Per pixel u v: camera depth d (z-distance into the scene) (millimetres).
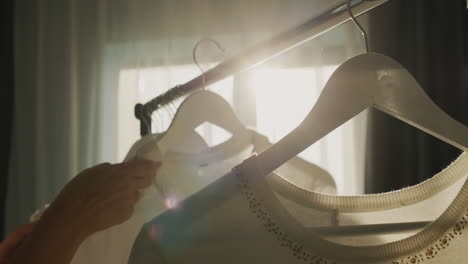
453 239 461
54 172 1575
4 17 1606
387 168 1383
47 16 1652
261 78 1449
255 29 1543
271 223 463
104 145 1563
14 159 1602
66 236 436
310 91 1435
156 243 437
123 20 1617
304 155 1410
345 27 1445
